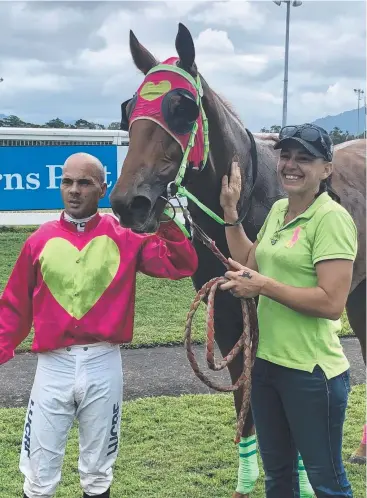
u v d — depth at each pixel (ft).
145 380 14.58
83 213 7.41
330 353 6.53
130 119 7.47
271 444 6.97
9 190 29.73
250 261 7.31
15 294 7.59
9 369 15.20
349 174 10.16
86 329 7.25
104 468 7.60
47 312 7.28
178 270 7.65
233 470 10.24
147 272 7.70
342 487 6.57
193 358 6.75
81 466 7.64
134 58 7.95
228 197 7.90
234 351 6.78
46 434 7.32
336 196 7.08
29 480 7.43
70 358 7.29
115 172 30.25
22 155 29.66
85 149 30.09
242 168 8.51
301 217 6.50
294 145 6.36
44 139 31.01
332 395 6.42
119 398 7.59
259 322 6.92
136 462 10.50
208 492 9.55
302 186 6.46
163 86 7.31
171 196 7.34
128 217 7.00
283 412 6.90
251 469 9.14
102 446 7.50
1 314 7.61
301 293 6.23
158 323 19.17
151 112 7.21
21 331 7.71
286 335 6.57
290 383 6.52
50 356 7.39
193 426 11.97
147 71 7.88
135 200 6.98
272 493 7.02
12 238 30.14
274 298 6.31
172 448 11.03
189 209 8.45
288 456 7.04
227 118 8.44
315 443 6.50
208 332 6.38
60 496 9.36
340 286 6.20
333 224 6.27
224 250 8.66
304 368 6.43
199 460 10.59
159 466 10.38
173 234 7.52
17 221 31.86
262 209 8.89
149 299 22.07
